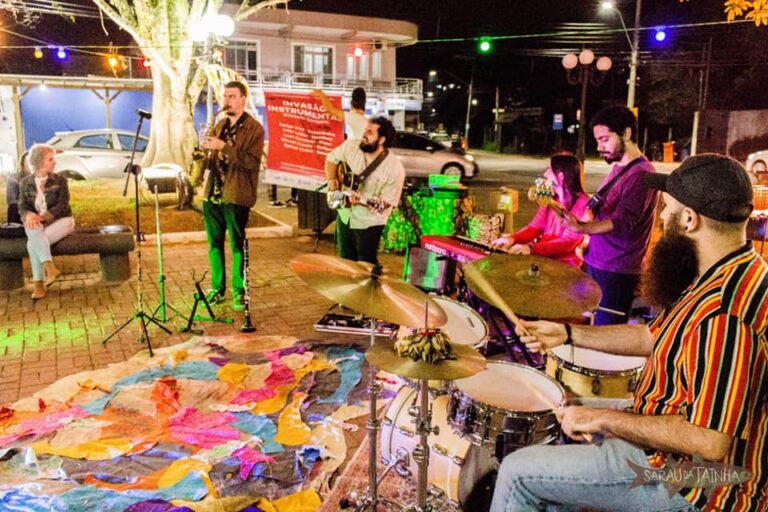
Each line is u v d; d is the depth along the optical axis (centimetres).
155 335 514
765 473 173
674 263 194
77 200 1130
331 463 331
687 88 3225
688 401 175
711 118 2206
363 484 312
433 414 281
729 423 165
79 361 461
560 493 202
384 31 2944
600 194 376
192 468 321
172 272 713
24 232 613
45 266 598
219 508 285
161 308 573
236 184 546
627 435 185
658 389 187
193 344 490
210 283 668
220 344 491
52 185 616
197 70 1374
